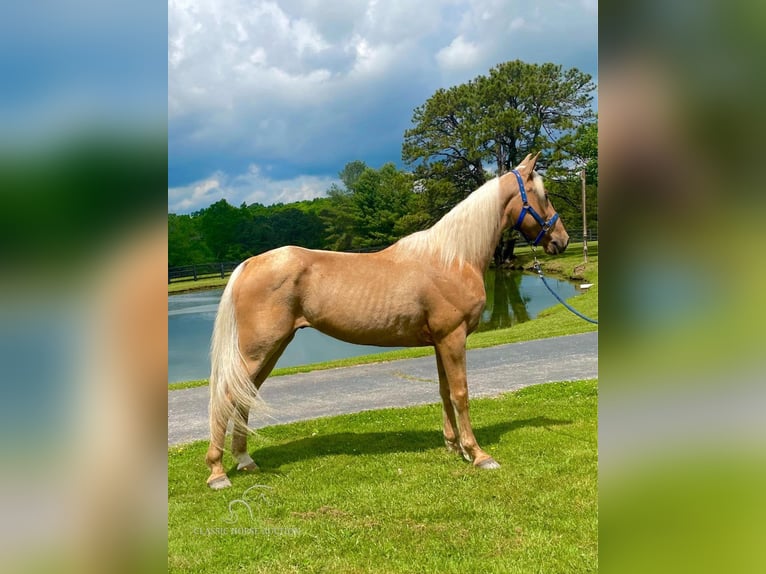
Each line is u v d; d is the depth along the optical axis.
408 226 40.66
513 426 5.33
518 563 2.87
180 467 4.76
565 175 36.88
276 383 8.72
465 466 4.35
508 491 3.80
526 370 8.24
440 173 38.91
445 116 39.09
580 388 6.75
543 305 18.98
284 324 4.22
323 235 66.69
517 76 38.88
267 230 67.69
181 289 30.58
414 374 8.73
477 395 6.95
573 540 3.08
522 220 4.59
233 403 4.18
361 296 4.30
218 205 66.38
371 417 6.13
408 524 3.41
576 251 34.25
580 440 4.80
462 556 3.00
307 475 4.34
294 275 4.22
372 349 15.24
